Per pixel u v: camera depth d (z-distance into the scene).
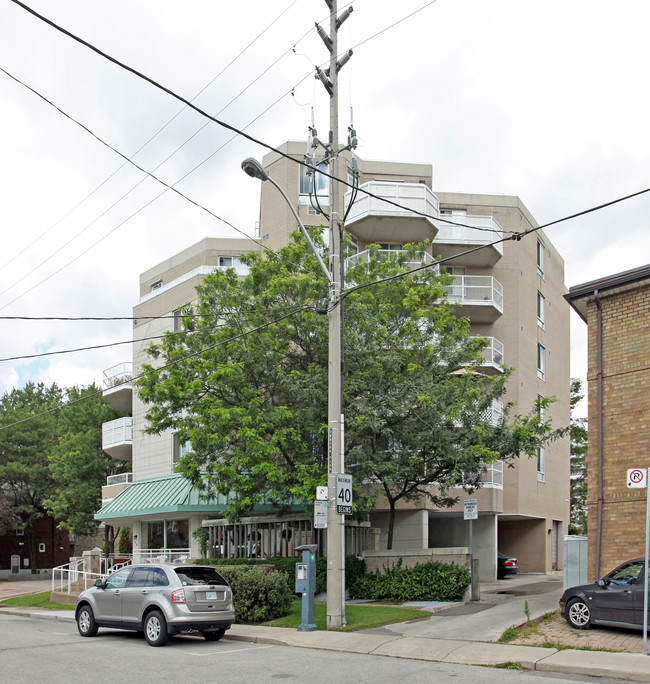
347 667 11.26
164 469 32.22
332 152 16.72
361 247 31.62
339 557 15.31
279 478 18.52
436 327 20.78
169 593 13.96
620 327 15.91
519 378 32.94
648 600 12.64
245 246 36.31
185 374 20.78
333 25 17.02
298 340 20.75
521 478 31.73
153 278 39.62
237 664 11.56
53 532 55.00
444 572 18.56
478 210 34.69
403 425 19.53
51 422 51.75
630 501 15.09
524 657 11.64
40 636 15.70
